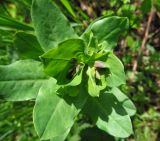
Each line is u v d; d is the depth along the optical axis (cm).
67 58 14
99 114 16
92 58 15
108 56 14
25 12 24
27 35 16
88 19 25
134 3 26
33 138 24
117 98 16
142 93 25
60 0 23
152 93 27
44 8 15
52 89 15
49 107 15
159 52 26
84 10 27
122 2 24
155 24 28
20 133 24
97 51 15
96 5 27
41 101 15
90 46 15
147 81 26
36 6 15
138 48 26
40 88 15
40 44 16
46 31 15
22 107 23
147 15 28
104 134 23
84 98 15
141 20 28
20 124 23
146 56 27
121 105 16
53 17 15
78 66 15
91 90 14
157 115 25
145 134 24
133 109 16
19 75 16
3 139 24
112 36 16
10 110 23
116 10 24
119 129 16
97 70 15
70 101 15
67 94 15
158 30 27
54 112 15
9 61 19
